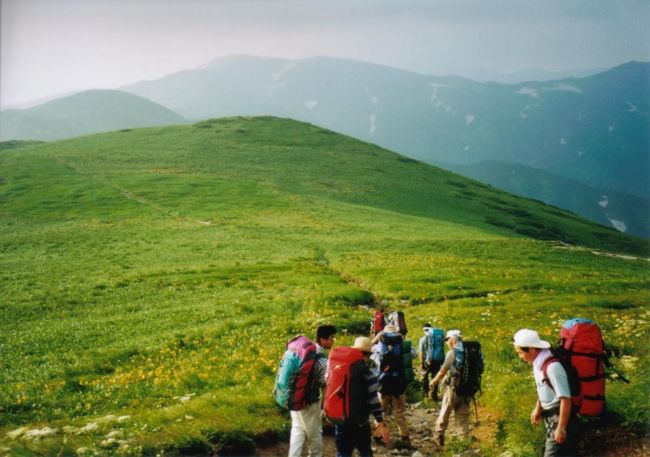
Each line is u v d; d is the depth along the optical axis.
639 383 12.24
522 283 38.38
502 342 20.34
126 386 16.45
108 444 9.93
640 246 108.94
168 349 21.45
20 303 32.34
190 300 32.91
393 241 61.69
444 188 132.38
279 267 45.09
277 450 11.40
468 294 35.09
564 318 25.33
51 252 52.97
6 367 20.03
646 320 23.02
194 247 55.38
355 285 40.03
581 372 7.96
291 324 25.33
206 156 131.50
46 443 9.72
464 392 12.27
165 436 10.59
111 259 49.16
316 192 106.69
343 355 9.13
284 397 9.48
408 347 12.98
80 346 23.09
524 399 13.09
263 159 134.00
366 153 157.62
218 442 10.95
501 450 11.24
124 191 93.56
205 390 15.75
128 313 29.83
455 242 62.97
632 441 9.90
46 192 91.00
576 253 63.78
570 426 8.04
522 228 107.38
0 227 68.62
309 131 177.75
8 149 146.75
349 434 9.14
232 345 21.97
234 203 87.25
